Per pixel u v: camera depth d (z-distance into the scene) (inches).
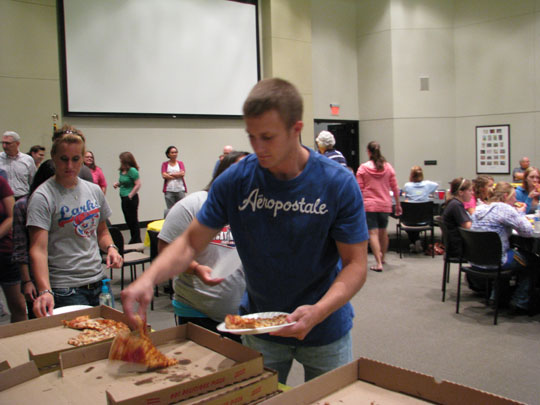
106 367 43.8
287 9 339.9
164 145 302.4
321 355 49.0
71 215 74.5
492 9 354.9
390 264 211.8
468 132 376.5
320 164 43.5
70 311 62.4
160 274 43.3
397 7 368.2
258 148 38.7
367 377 41.1
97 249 80.8
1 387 40.5
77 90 264.8
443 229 163.2
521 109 348.2
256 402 37.9
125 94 281.7
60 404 37.4
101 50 271.3
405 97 373.7
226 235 66.7
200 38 308.2
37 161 226.2
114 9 274.1
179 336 49.4
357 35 391.5
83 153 74.5
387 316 144.9
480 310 147.9
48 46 253.3
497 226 139.3
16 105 245.8
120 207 287.9
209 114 316.2
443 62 375.6
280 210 43.5
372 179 197.5
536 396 94.4
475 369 107.3
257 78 336.2
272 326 37.9
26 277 74.9
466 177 380.5
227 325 38.5
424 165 379.9
